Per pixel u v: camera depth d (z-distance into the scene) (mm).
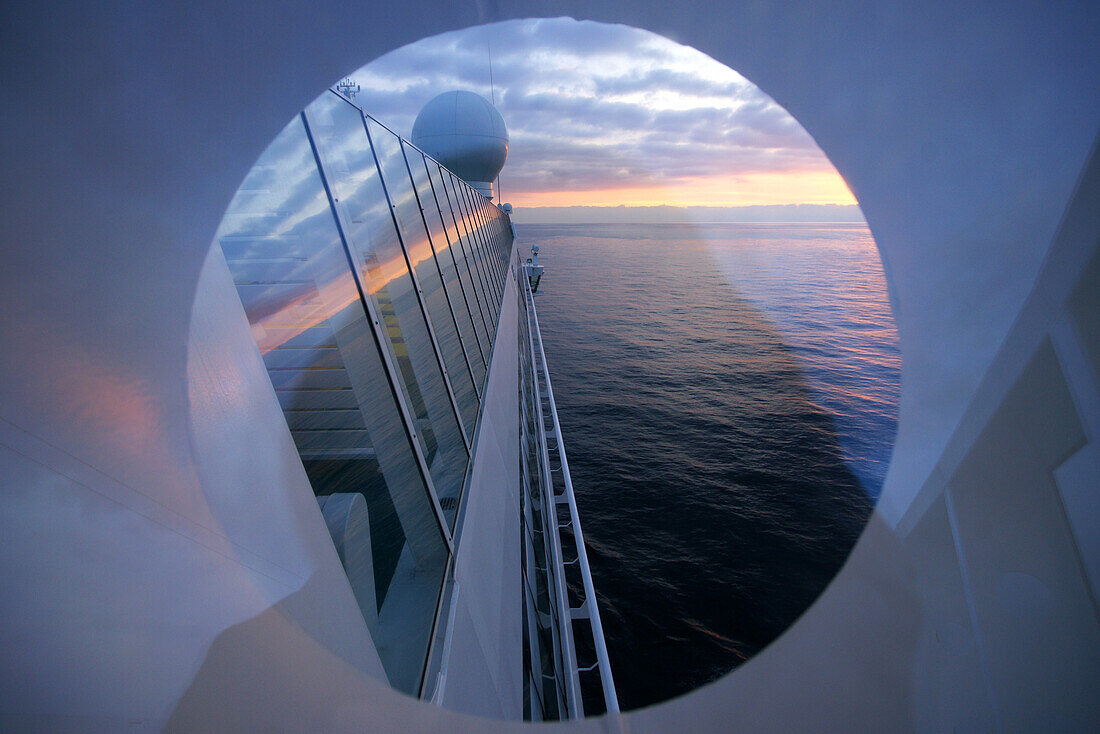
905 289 2506
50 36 1294
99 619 1077
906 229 2441
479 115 29250
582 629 12367
